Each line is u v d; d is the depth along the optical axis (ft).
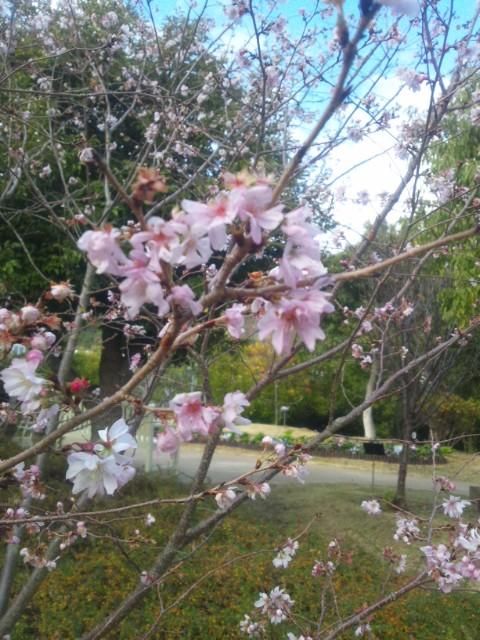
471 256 21.22
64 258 24.32
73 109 18.51
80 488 4.85
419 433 50.90
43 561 8.45
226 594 14.57
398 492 25.93
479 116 12.62
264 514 23.11
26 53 16.62
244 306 4.42
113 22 15.97
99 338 28.81
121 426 4.98
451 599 15.02
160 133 16.46
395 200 9.49
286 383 53.52
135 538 8.72
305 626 11.71
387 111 13.10
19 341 4.77
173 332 3.89
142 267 3.61
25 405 4.73
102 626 7.87
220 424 4.40
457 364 30.25
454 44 10.24
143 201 3.56
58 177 22.16
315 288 3.81
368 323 12.33
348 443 46.32
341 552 12.42
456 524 9.91
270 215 3.59
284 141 11.40
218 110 18.61
